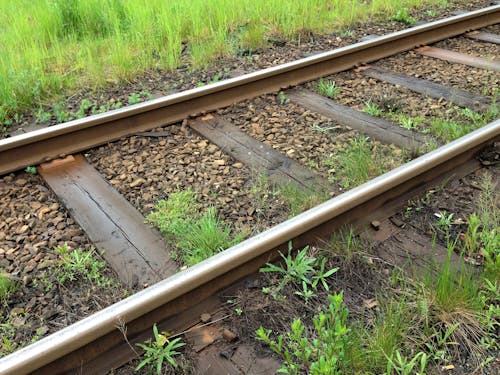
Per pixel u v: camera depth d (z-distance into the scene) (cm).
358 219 320
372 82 545
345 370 228
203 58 598
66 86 543
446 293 261
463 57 612
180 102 460
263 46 650
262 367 232
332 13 768
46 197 362
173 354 235
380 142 425
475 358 237
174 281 244
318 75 553
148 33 663
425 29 650
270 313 259
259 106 491
